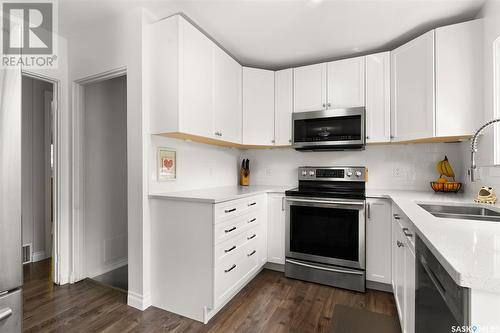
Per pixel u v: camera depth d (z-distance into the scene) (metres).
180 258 1.96
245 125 2.87
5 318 0.95
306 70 2.85
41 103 3.16
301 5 1.96
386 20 2.15
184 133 2.03
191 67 2.06
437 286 0.84
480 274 0.59
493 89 1.79
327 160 3.11
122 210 3.00
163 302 2.03
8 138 0.97
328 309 2.03
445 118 2.08
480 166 2.00
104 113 2.78
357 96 2.62
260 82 2.95
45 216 3.16
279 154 3.35
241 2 1.92
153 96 2.05
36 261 3.05
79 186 2.52
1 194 0.96
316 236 2.51
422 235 0.96
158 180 2.18
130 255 2.08
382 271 2.29
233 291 2.12
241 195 2.21
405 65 2.35
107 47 2.21
